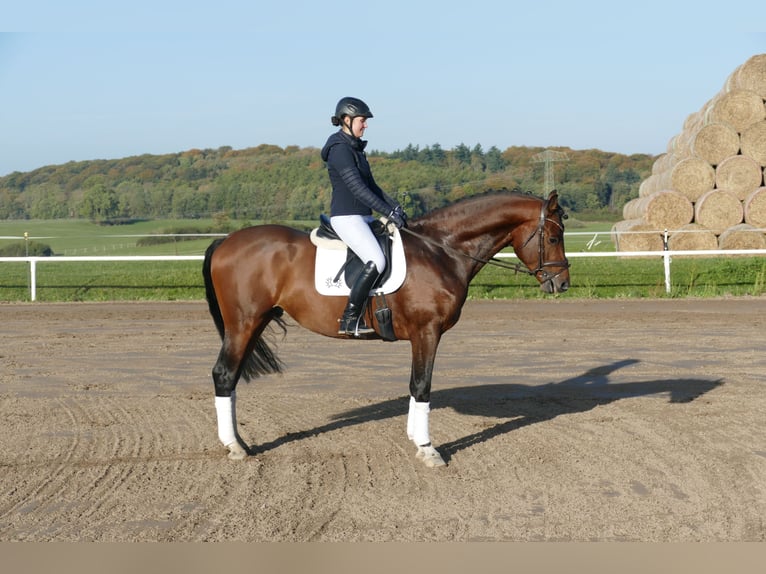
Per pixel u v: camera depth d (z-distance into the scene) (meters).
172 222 57.91
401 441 6.89
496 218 6.41
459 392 8.83
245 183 74.44
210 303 6.70
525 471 6.06
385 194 6.42
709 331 12.86
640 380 9.38
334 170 6.25
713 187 22.62
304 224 45.19
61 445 6.77
